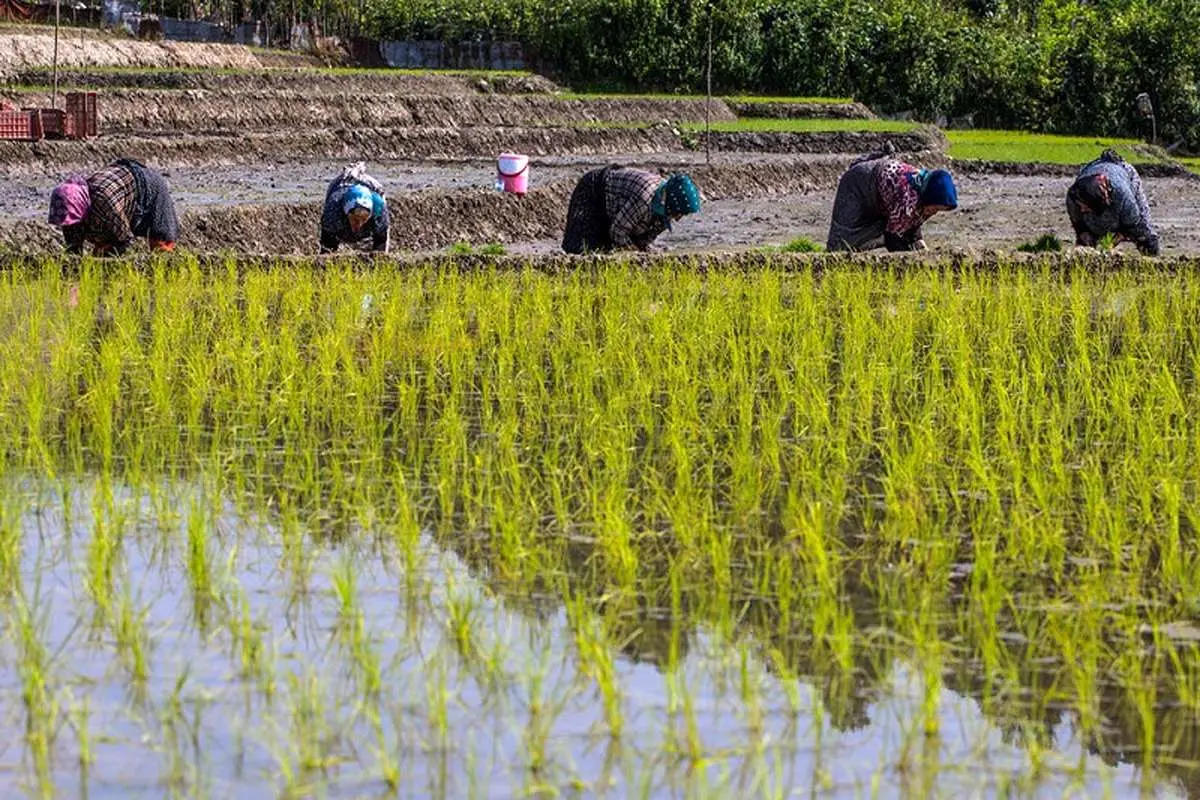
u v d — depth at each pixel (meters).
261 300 36.41
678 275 42.16
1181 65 162.25
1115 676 16.84
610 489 22.05
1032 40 168.00
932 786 14.30
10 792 13.91
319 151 98.81
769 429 25.95
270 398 28.78
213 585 18.91
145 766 14.45
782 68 156.75
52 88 99.12
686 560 20.30
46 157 81.62
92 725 15.27
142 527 21.45
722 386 29.30
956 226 71.81
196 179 77.06
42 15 143.12
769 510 22.73
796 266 44.97
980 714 15.90
